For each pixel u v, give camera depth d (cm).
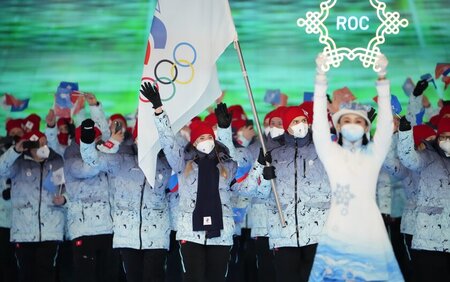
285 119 1394
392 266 1219
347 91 1761
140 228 1491
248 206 1714
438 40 2453
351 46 2441
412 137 1362
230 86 2425
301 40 2461
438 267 1423
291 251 1375
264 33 2469
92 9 2512
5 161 1656
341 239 1219
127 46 2492
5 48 2488
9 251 1784
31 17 2506
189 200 1377
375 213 1227
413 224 1471
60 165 1686
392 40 2448
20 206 1672
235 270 1716
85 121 1468
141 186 1499
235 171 1393
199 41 1416
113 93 2456
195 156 1389
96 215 1596
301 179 1373
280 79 2441
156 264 1494
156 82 1408
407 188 1479
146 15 2512
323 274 1220
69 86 1898
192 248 1363
